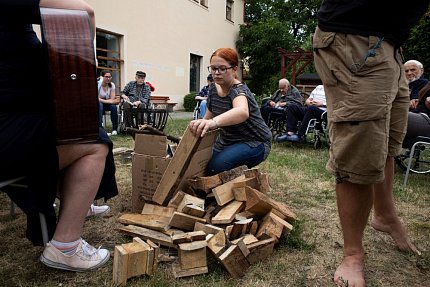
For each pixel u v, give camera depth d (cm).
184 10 1477
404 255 185
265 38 1997
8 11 131
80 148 154
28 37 139
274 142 618
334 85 142
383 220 192
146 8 1230
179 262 165
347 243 159
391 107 150
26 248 187
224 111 239
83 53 142
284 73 1461
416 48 895
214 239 167
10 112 138
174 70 1438
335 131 144
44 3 141
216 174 233
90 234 204
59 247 158
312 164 421
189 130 193
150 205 211
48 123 142
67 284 155
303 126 564
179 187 208
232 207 197
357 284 151
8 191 157
